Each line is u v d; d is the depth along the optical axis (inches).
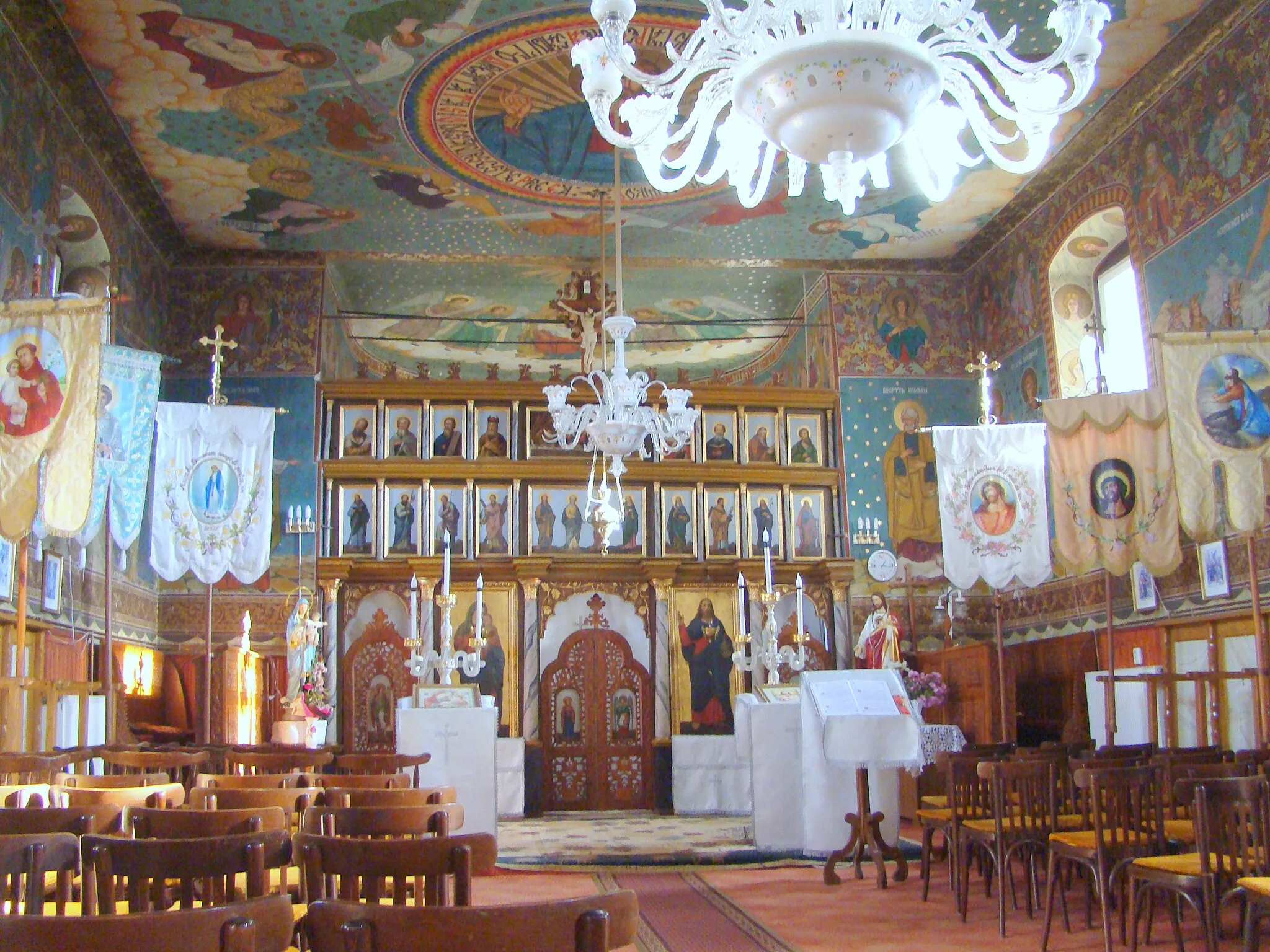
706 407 925.2
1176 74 679.1
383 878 182.1
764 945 378.3
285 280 908.0
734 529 900.6
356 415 893.8
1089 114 740.0
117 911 246.4
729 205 850.1
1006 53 373.7
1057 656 812.0
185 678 820.6
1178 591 678.5
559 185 815.7
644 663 867.4
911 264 964.6
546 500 884.6
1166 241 694.5
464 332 1071.0
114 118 716.0
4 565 560.4
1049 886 367.6
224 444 619.2
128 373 568.4
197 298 900.0
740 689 867.4
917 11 336.5
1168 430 542.3
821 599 896.9
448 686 571.8
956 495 704.4
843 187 353.1
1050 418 637.3
